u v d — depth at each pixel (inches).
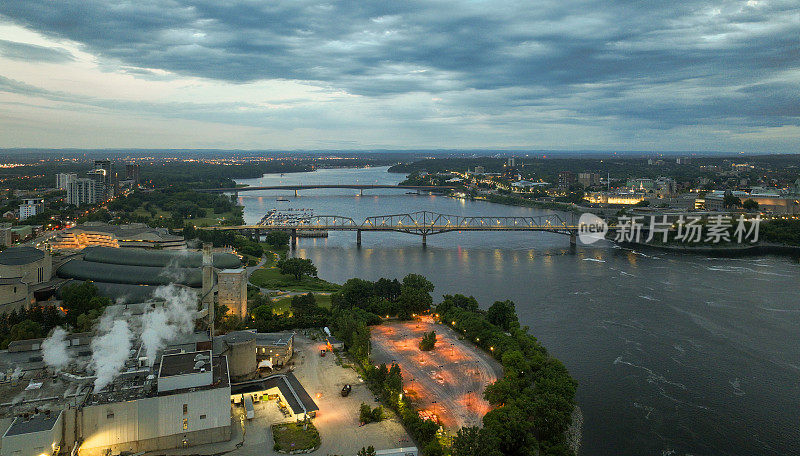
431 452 6692.9
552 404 7819.9
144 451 6914.4
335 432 7475.4
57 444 6412.4
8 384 7332.7
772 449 7696.9
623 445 7741.1
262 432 7416.3
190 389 7165.4
